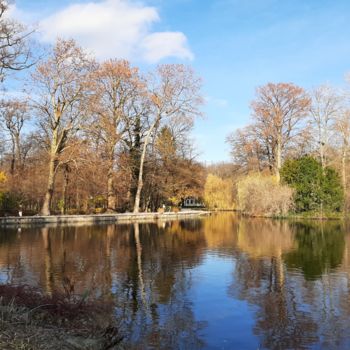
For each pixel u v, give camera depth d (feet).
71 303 27.40
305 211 126.82
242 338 25.86
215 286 37.91
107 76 128.98
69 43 107.04
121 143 136.98
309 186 124.88
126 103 135.44
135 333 26.17
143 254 55.47
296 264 48.39
